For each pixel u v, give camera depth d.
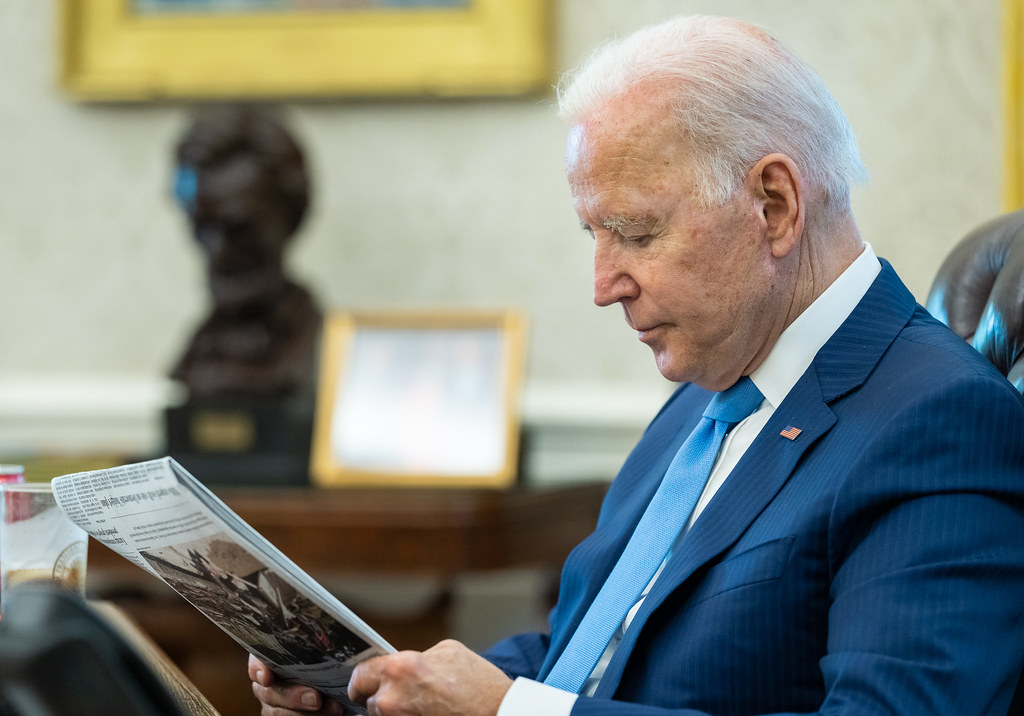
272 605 1.22
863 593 1.22
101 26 3.83
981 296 1.66
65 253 3.90
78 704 0.99
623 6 3.66
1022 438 1.27
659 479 1.70
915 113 3.48
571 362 3.76
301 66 3.75
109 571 3.11
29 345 3.91
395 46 3.72
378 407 3.29
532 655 1.76
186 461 3.24
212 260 3.26
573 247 3.74
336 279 3.83
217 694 3.17
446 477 3.21
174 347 3.86
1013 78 3.10
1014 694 1.27
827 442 1.37
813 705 1.30
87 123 3.89
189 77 3.79
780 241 1.43
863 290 1.49
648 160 1.40
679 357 1.48
